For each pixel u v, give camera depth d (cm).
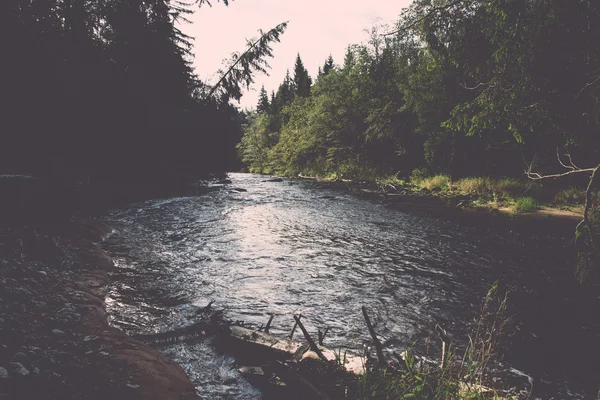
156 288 639
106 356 359
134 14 958
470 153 2627
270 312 576
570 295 685
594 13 502
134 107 907
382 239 1120
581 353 479
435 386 343
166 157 908
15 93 917
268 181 3331
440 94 2461
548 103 561
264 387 361
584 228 452
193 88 812
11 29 862
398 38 636
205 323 497
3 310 378
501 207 1827
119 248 871
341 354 425
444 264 870
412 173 2983
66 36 959
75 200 962
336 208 1733
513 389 384
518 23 537
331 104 4094
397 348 475
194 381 369
